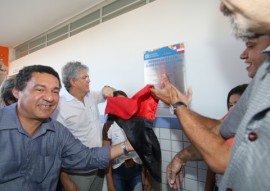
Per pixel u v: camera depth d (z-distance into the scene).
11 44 4.81
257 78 0.50
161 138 2.15
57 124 1.13
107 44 2.69
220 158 0.59
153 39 2.18
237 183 0.44
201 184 1.85
